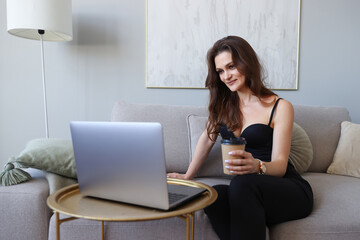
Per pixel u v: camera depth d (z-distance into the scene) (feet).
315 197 4.44
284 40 7.70
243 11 7.63
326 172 6.20
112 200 3.24
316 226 3.67
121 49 7.74
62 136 7.89
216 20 7.64
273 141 4.36
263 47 7.70
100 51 7.75
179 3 7.61
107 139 2.94
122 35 7.72
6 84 7.77
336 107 6.68
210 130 5.07
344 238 3.67
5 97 7.79
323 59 7.83
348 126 6.17
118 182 3.03
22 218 4.06
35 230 4.07
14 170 4.42
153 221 3.88
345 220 3.76
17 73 7.76
